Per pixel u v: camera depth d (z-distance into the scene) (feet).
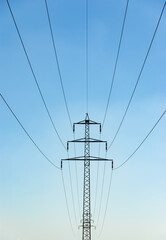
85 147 191.21
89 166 207.10
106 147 181.78
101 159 187.73
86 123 186.60
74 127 185.06
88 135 189.16
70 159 185.26
